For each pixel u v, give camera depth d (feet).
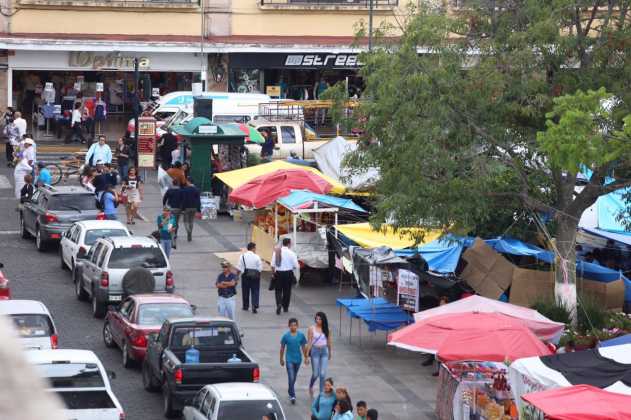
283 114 159.63
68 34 181.27
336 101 86.43
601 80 76.54
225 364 64.08
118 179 147.13
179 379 63.46
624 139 63.31
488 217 80.69
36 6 179.52
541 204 79.97
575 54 78.59
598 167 78.18
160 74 188.75
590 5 78.13
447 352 61.72
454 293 85.92
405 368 78.79
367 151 82.79
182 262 110.83
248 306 94.48
